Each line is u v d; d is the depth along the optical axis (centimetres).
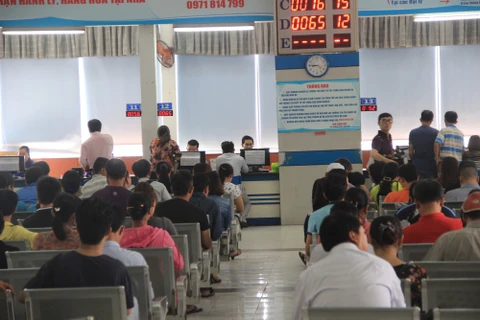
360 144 1024
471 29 1513
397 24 1519
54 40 1560
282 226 1051
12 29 1121
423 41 1520
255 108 1595
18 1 1034
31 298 275
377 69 1568
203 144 1603
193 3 1031
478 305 282
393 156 1016
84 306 276
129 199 427
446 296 283
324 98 1022
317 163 1034
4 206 444
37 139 1617
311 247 416
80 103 1606
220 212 616
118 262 296
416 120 1570
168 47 1432
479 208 358
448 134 974
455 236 355
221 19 1031
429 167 1000
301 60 1019
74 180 592
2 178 624
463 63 1554
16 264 376
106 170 553
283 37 1016
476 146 989
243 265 757
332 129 1026
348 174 695
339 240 279
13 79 1608
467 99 1557
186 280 444
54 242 404
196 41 1545
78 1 1034
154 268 397
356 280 261
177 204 549
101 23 1035
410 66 1564
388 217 314
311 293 266
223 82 1595
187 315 542
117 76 1596
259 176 1072
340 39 1011
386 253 312
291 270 721
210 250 588
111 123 1606
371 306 255
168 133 1059
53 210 404
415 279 300
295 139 1036
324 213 495
